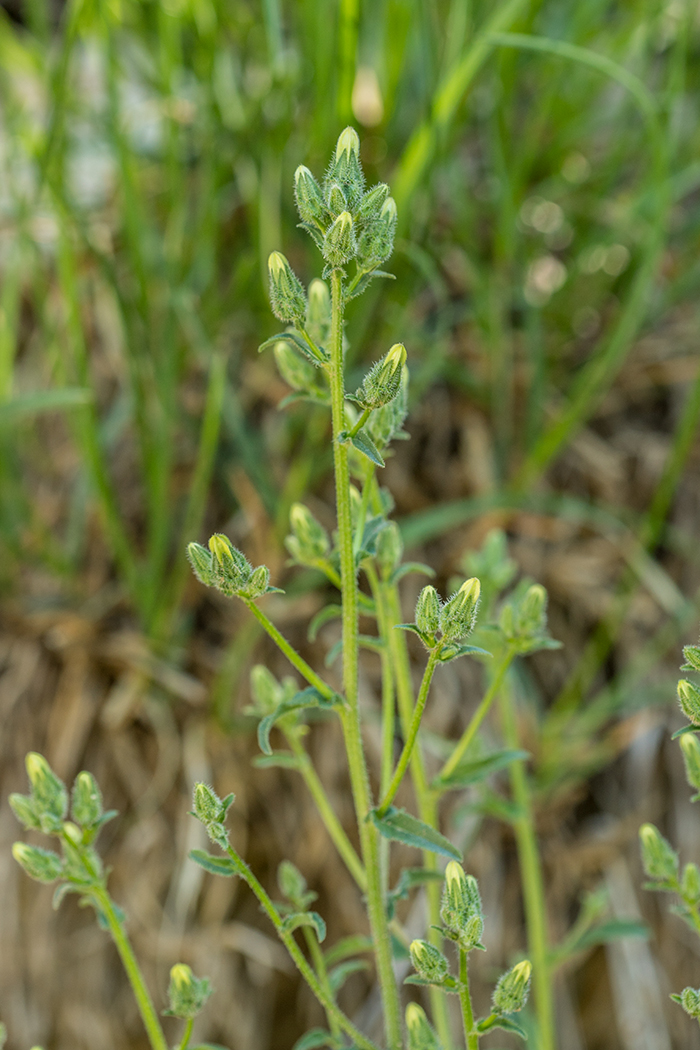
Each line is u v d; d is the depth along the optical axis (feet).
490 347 2.28
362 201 1.20
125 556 2.07
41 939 2.17
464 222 2.24
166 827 2.17
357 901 2.17
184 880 2.12
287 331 1.21
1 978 2.14
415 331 2.24
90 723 2.20
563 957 1.54
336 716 2.15
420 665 2.22
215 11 2.08
